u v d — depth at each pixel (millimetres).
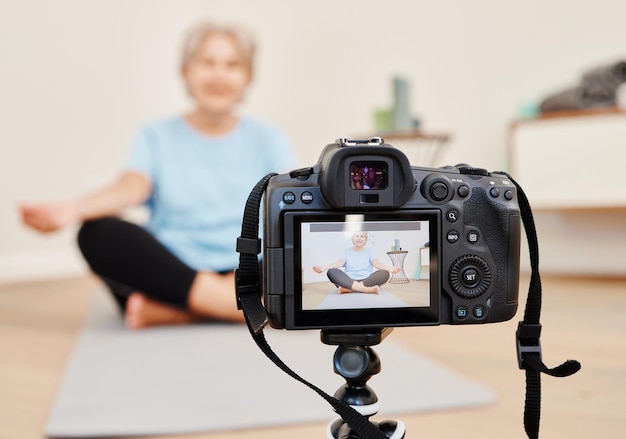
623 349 1665
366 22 3516
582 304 2328
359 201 602
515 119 2957
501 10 3148
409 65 3402
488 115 3211
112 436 1143
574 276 3037
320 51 3668
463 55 3256
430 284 628
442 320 634
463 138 3281
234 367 1569
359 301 621
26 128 3395
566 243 3059
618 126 2664
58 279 3449
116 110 3699
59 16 3475
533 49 3088
